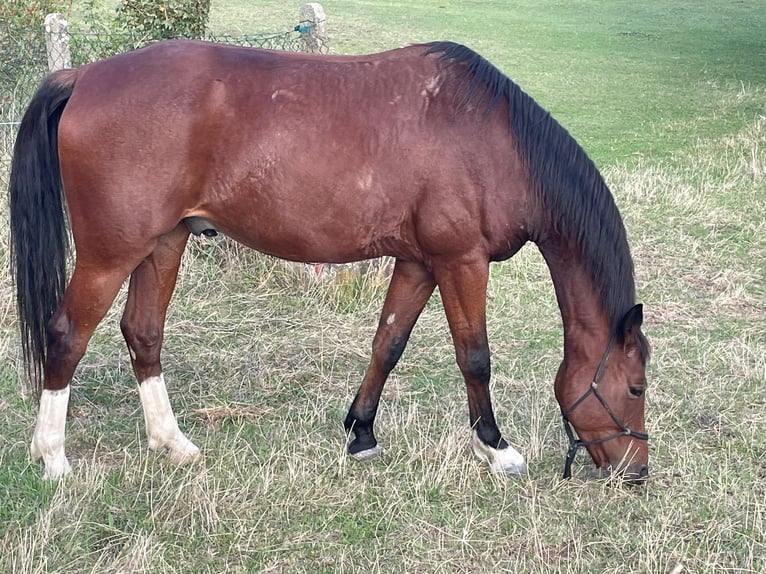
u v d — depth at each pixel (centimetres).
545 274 607
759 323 526
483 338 352
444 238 330
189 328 502
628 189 770
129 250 327
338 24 1848
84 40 639
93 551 308
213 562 307
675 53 1716
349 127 322
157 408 367
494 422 368
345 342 495
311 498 342
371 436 378
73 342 335
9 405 405
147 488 346
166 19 689
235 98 320
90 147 316
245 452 370
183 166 321
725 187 789
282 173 323
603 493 349
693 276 598
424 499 344
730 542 321
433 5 2331
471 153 324
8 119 609
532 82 1385
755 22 2170
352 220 330
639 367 338
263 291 554
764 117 1102
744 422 405
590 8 2411
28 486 337
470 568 308
